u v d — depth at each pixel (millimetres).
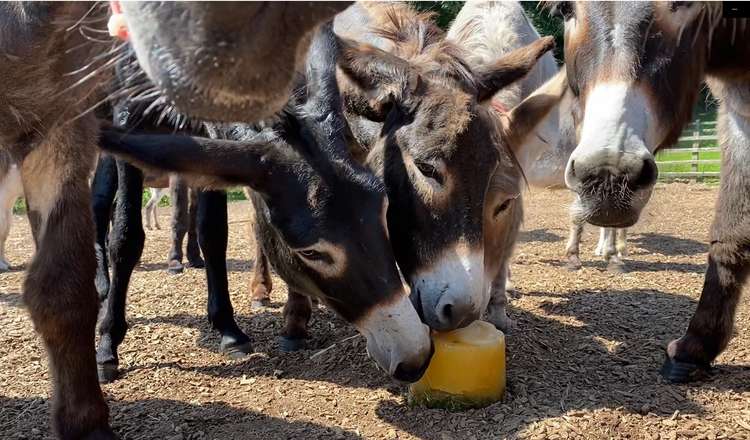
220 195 1896
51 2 1045
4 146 1249
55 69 1124
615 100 1312
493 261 1660
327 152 1334
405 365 1326
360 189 1315
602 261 3332
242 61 662
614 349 1903
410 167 1456
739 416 1488
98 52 1070
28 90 1137
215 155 1296
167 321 2203
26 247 4293
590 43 1366
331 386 1669
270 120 1307
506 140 1666
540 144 1938
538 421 1448
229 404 1580
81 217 1298
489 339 1538
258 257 2344
